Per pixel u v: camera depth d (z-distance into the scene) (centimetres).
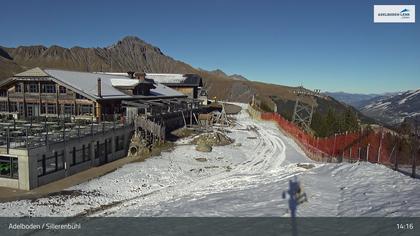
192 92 9112
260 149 4478
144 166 3459
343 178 2075
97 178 3017
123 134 4088
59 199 2444
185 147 4456
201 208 1841
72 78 4884
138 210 1978
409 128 3522
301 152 4281
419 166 2816
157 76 9675
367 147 3100
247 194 2056
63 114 4581
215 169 3438
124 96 4994
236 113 9119
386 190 1720
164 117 5388
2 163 2766
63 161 3092
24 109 4791
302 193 1881
